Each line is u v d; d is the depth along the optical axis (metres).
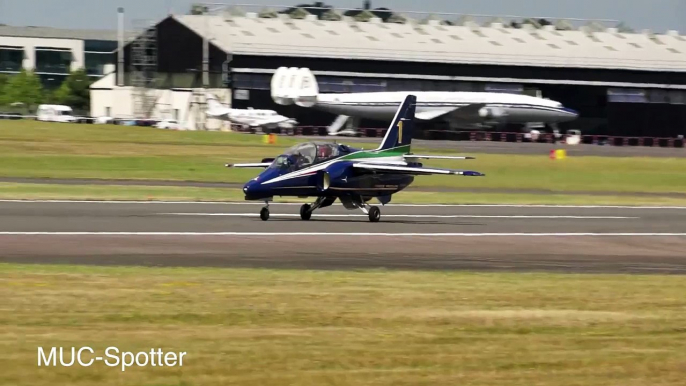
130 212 114.12
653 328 49.47
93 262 69.88
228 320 48.47
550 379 39.91
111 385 37.38
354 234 96.44
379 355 42.50
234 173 195.38
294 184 108.00
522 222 117.06
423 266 72.94
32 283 57.56
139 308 50.72
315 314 50.56
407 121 119.50
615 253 86.88
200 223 102.94
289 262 73.00
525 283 63.72
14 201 125.25
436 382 38.88
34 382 37.38
